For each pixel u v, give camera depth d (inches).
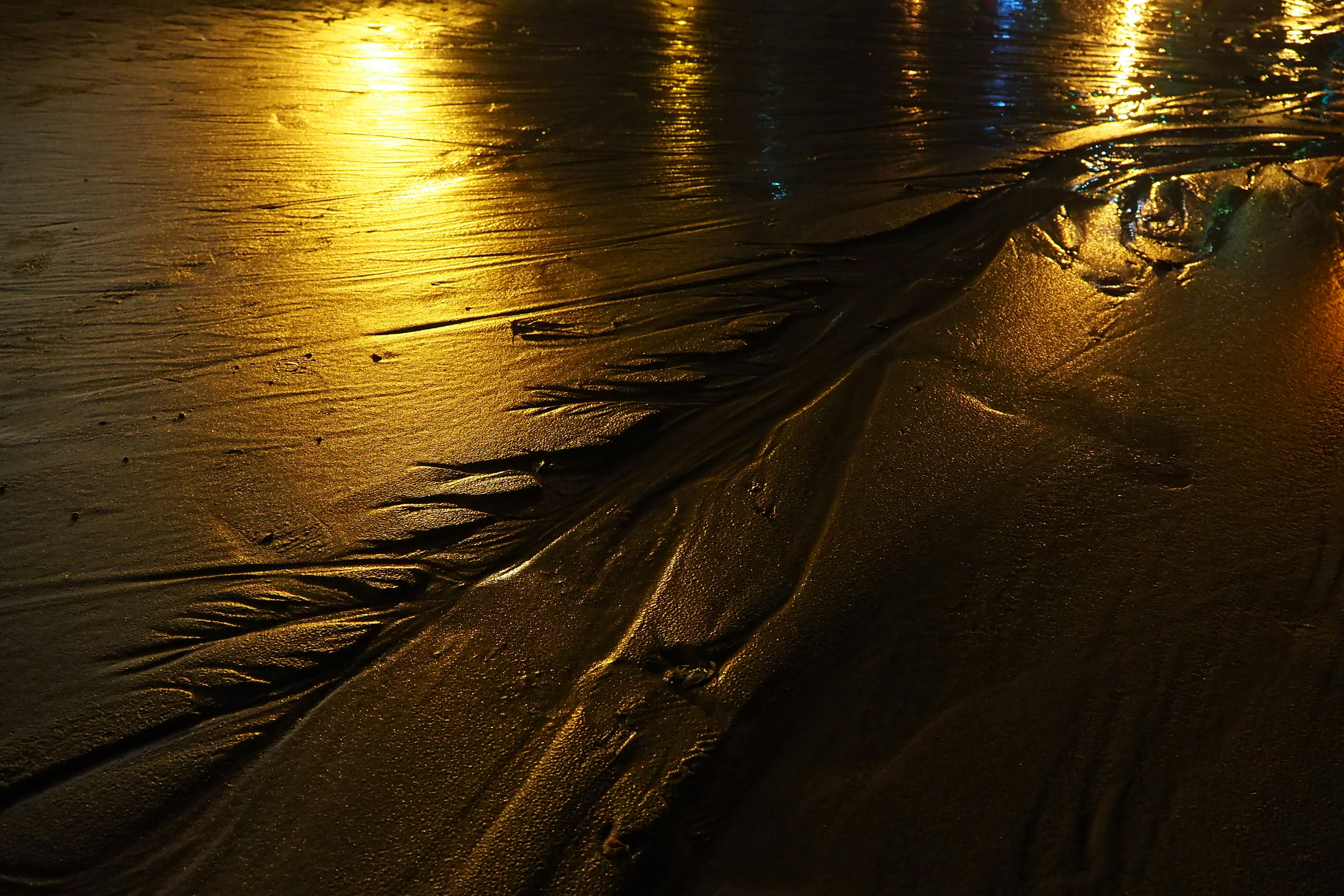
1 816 83.7
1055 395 153.0
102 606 105.3
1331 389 155.6
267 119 263.3
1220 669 103.8
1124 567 117.8
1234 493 131.0
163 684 96.7
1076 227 216.1
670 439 139.9
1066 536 122.9
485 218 209.5
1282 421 146.9
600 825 86.3
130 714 93.4
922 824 87.7
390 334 161.2
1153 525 124.9
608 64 330.6
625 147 257.4
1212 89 327.6
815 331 170.2
